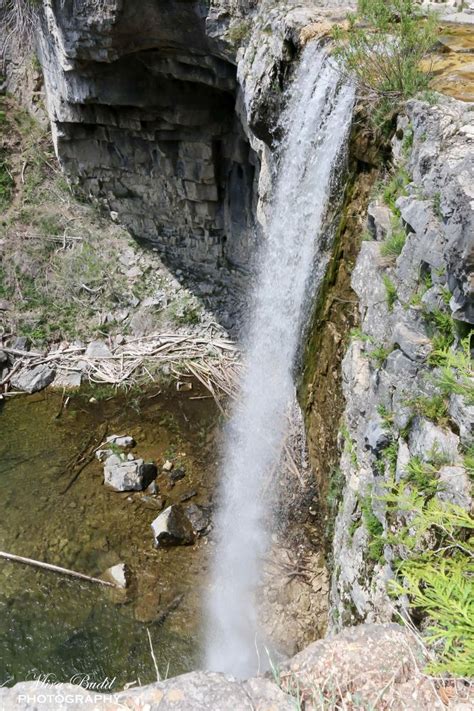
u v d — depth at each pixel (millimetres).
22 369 12258
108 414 11273
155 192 12828
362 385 4898
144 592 8102
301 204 7090
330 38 6383
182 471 10000
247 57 8070
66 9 9375
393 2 5695
